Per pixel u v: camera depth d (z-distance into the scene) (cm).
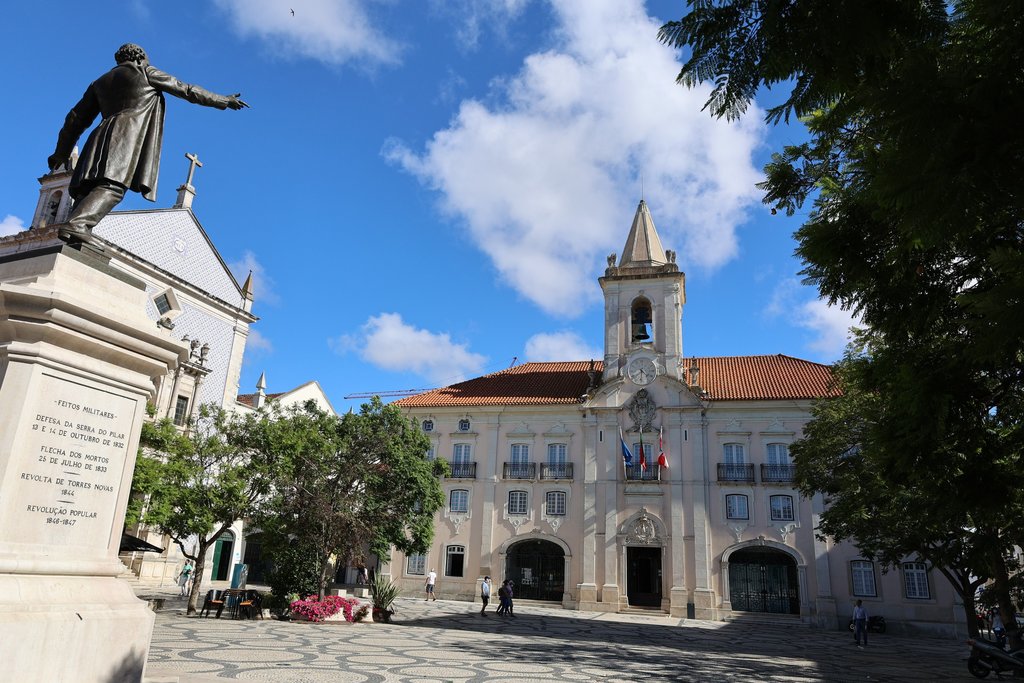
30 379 443
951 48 318
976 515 596
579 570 3319
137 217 2941
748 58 308
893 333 571
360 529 2052
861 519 1844
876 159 346
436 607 2902
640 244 3819
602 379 3634
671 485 3300
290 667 987
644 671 1230
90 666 431
